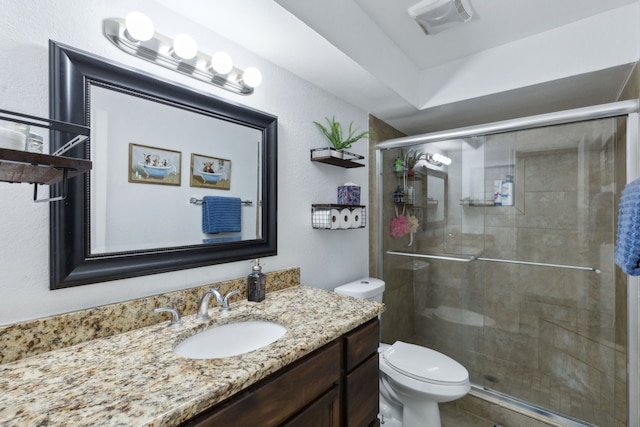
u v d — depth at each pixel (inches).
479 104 77.3
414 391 54.6
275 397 28.8
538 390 70.9
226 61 42.0
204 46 43.9
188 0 38.3
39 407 20.8
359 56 55.4
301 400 31.8
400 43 67.8
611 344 61.5
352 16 53.6
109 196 34.6
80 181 32.1
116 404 21.2
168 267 39.4
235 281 47.3
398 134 101.7
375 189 87.8
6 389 23.1
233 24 43.5
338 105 71.6
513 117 87.7
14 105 28.5
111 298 34.7
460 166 80.0
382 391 64.3
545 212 70.1
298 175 60.6
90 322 32.2
